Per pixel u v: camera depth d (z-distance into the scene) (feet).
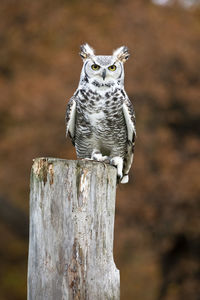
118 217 51.78
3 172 55.72
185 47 56.70
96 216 15.92
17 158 55.72
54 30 61.41
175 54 56.08
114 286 16.11
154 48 55.83
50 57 60.18
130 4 58.49
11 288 61.77
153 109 56.24
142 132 53.21
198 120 59.26
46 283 15.42
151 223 51.70
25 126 55.93
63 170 15.72
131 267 53.52
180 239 56.24
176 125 59.82
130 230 51.19
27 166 55.77
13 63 62.80
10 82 60.13
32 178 15.90
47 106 52.85
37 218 15.71
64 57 56.39
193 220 52.37
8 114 58.95
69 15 61.46
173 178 51.55
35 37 63.00
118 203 51.11
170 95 56.24
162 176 51.21
